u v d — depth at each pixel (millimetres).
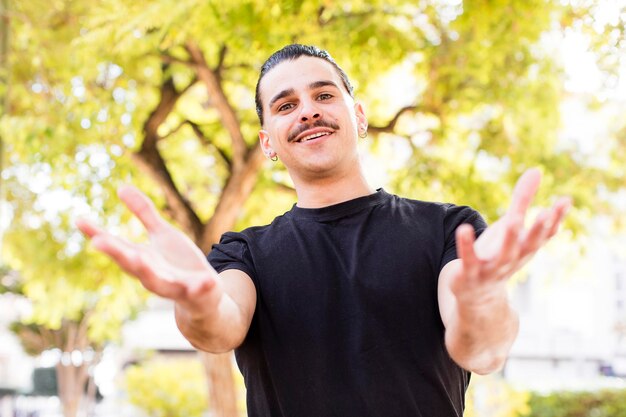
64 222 8641
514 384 11797
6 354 21953
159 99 7770
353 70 6230
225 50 7215
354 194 1978
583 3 5062
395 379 1748
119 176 6871
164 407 13914
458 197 7520
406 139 7777
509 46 6172
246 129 8172
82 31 6832
